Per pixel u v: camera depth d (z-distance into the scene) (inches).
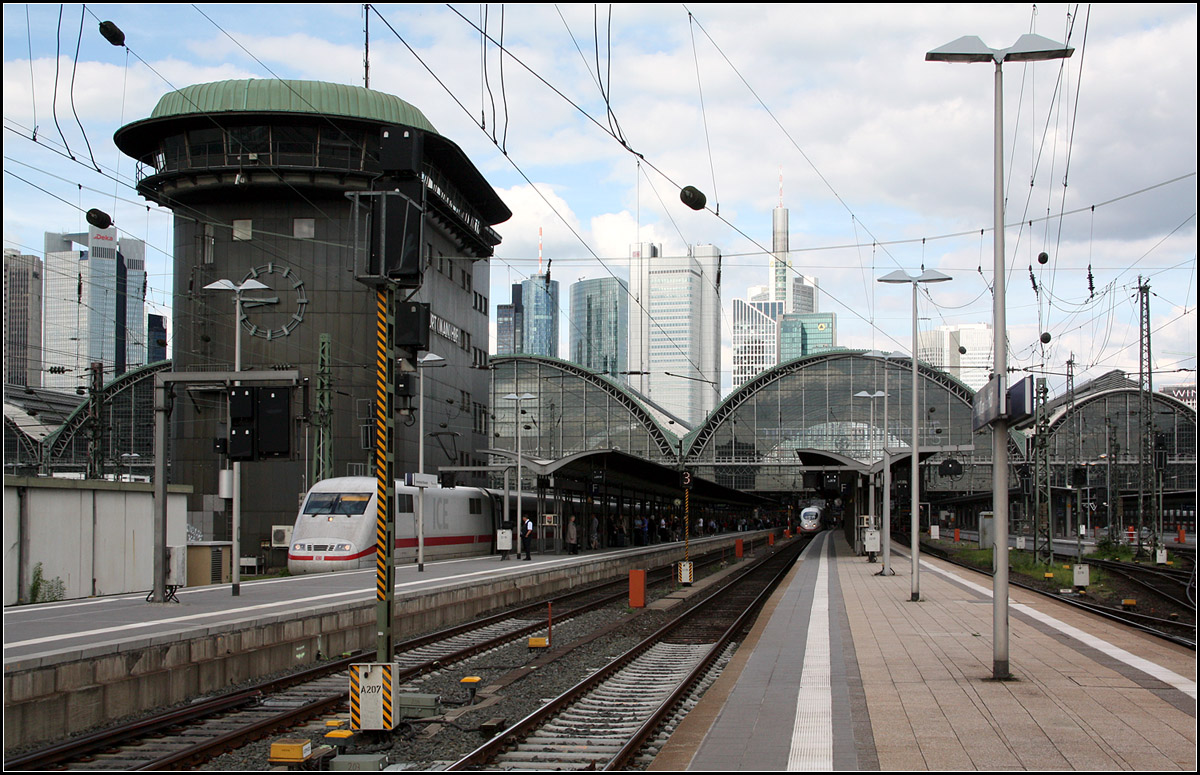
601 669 645.3
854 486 2192.4
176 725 494.6
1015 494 3420.3
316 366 2417.6
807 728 425.4
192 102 2277.3
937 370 3619.6
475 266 3134.8
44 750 430.0
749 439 3715.6
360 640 785.6
